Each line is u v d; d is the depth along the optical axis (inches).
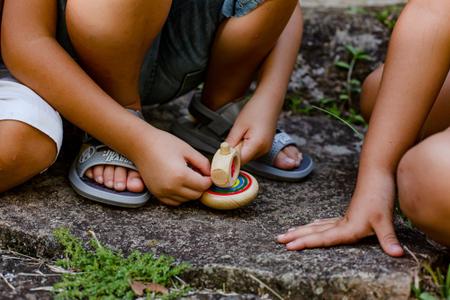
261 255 63.5
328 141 98.8
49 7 72.4
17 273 64.4
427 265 62.0
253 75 83.4
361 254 62.9
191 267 62.6
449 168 57.0
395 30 67.1
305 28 111.7
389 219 63.6
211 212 73.1
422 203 59.2
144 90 85.7
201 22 78.8
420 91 65.1
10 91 70.6
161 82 85.8
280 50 82.3
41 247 67.1
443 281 61.6
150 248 65.6
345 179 84.6
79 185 73.9
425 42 65.2
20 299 60.6
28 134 68.7
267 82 80.4
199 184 70.3
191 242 66.6
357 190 65.3
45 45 70.7
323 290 60.0
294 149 84.9
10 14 71.3
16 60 70.7
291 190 80.4
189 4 78.7
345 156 93.6
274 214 73.5
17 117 68.0
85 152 75.8
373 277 59.6
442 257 64.5
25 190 75.5
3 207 71.7
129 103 76.8
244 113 78.3
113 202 72.4
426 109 65.6
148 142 71.2
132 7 67.6
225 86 83.0
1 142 68.2
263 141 76.3
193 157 71.7
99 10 68.1
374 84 83.0
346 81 110.5
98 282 62.1
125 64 72.7
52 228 68.2
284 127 102.3
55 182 77.9
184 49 81.8
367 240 65.5
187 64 82.8
